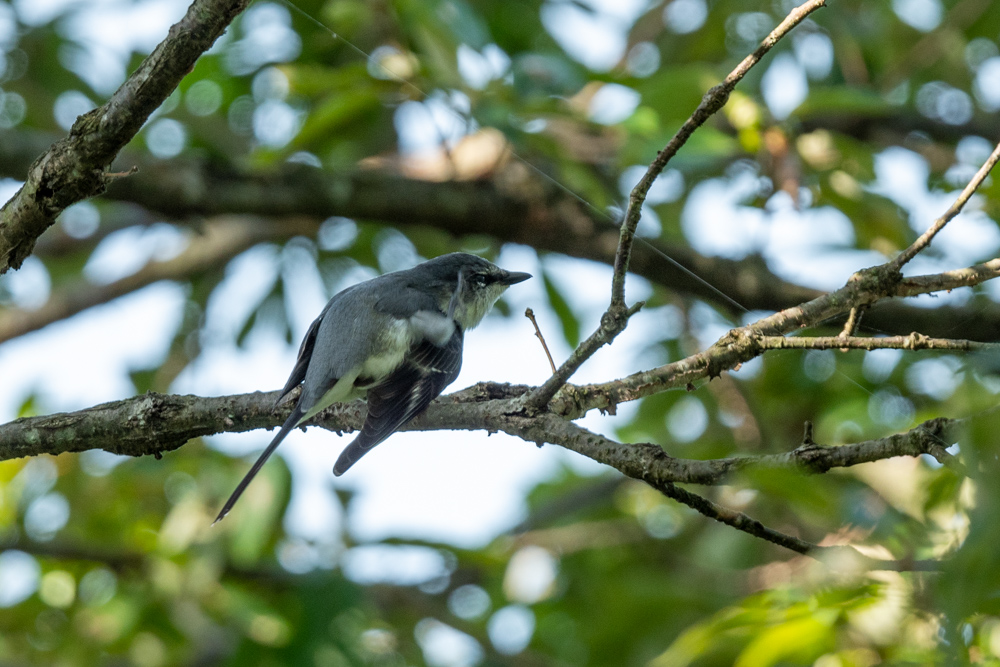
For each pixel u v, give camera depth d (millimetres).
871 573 5793
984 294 8148
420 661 11867
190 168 11094
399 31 10766
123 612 10930
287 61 12617
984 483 3621
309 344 8180
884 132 12930
